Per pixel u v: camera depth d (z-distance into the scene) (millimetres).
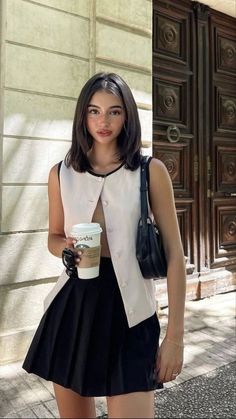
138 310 1508
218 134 5191
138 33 3988
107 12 3752
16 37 3238
